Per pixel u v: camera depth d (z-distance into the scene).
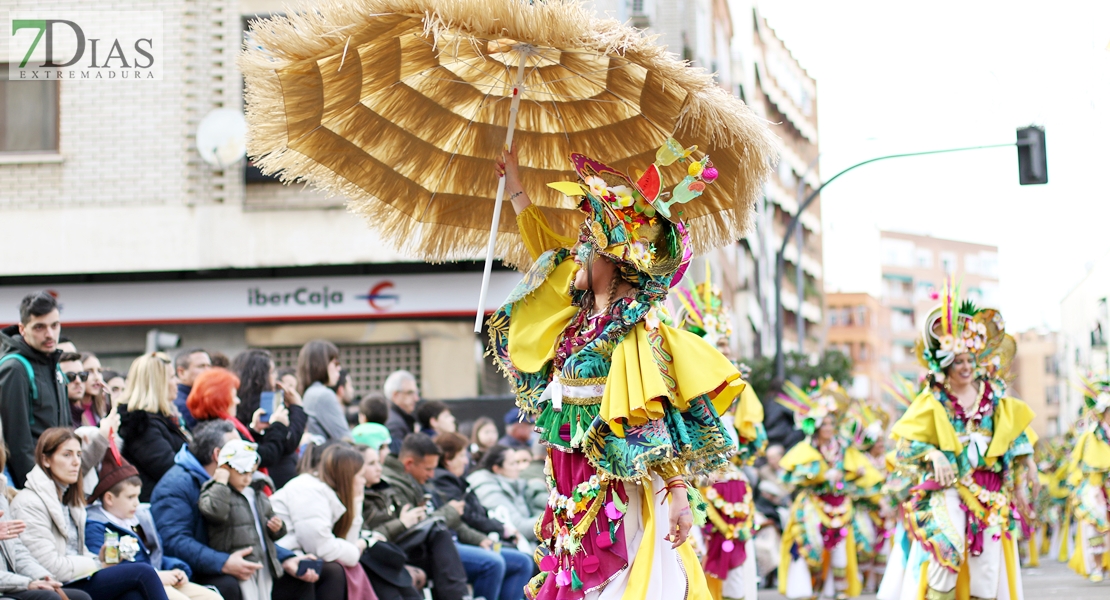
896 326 94.25
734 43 33.34
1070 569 15.81
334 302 16.77
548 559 4.48
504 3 4.05
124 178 16.84
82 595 5.68
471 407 13.54
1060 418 53.47
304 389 9.27
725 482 8.68
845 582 11.70
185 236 16.78
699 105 4.31
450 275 16.67
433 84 4.64
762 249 39.91
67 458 6.03
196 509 6.80
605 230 4.31
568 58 4.46
